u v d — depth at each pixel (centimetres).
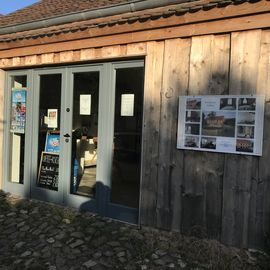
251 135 411
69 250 433
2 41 639
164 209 473
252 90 412
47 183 622
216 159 437
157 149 479
